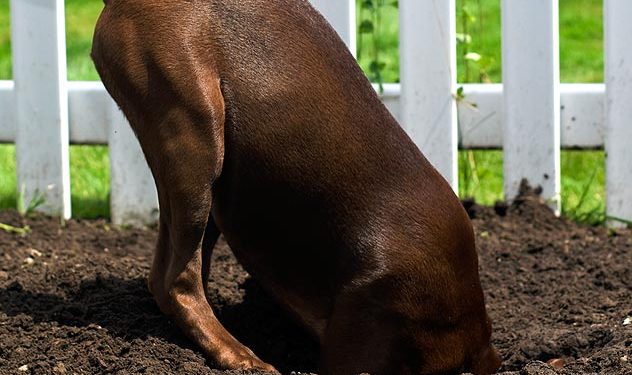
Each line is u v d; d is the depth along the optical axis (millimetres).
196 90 3900
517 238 5805
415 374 4062
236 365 4035
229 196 4133
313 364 4543
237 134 4008
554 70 5949
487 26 9320
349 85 4070
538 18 5906
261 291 4719
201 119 3908
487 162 6977
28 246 5598
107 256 5441
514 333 4703
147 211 6113
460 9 6801
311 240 4086
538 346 4461
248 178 4062
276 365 4531
